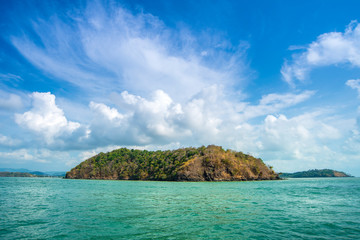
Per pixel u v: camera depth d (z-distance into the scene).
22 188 57.88
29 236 14.21
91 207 25.86
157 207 26.03
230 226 16.80
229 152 166.88
